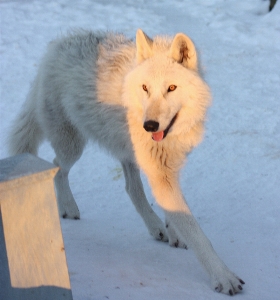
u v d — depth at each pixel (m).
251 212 4.86
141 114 3.63
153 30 10.65
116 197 5.40
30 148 5.10
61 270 2.24
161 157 3.72
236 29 10.77
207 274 3.37
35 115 4.99
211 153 6.34
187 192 5.41
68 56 4.49
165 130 3.46
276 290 3.28
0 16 11.08
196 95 3.53
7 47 9.73
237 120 7.20
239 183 5.58
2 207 2.04
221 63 9.24
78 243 3.91
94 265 3.30
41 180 2.11
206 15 11.73
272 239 4.20
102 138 4.31
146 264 3.56
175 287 3.13
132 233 4.45
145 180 5.71
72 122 4.54
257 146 6.47
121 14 11.44
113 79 4.01
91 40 4.47
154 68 3.46
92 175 5.94
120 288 2.90
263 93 8.08
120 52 4.14
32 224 2.13
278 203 5.03
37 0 12.05
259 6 12.09
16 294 2.13
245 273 3.55
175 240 4.15
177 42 3.49
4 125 7.07
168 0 12.80
